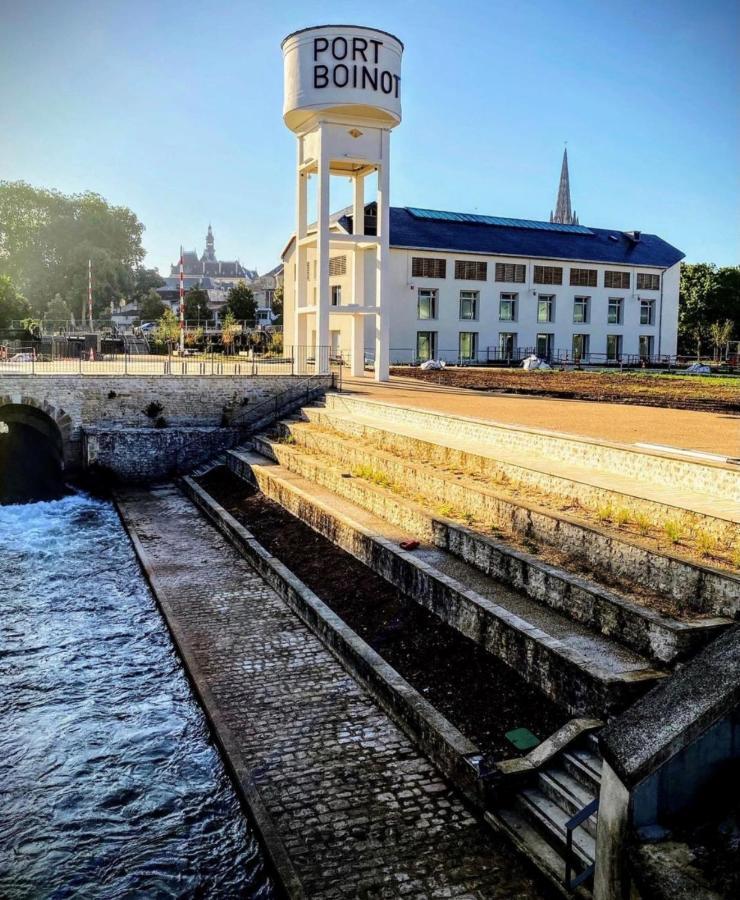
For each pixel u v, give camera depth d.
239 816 9.98
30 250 92.06
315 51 33.12
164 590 18.19
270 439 30.58
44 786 10.61
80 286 89.69
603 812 7.35
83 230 94.19
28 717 12.50
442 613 13.79
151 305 92.56
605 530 13.07
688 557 11.41
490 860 8.74
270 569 18.70
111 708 12.82
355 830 9.26
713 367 57.38
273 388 34.44
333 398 31.81
